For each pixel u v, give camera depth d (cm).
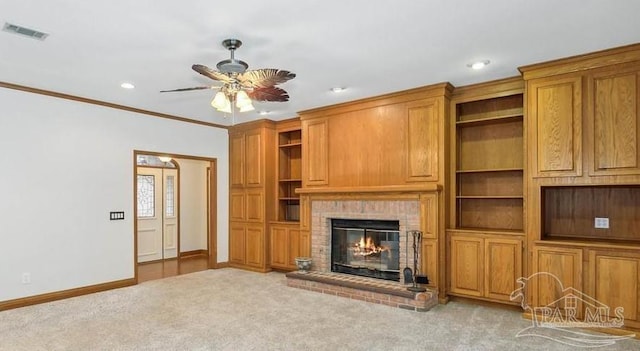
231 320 385
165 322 380
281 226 624
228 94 337
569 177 363
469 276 431
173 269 662
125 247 537
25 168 447
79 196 493
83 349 315
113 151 530
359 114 517
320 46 328
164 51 336
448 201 461
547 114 376
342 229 535
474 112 481
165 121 598
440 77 420
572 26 292
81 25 284
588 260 349
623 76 340
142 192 748
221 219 684
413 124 468
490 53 348
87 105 504
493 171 448
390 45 327
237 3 253
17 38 307
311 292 496
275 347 318
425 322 377
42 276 455
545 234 409
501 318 388
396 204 473
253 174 655
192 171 833
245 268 660
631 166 335
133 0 248
